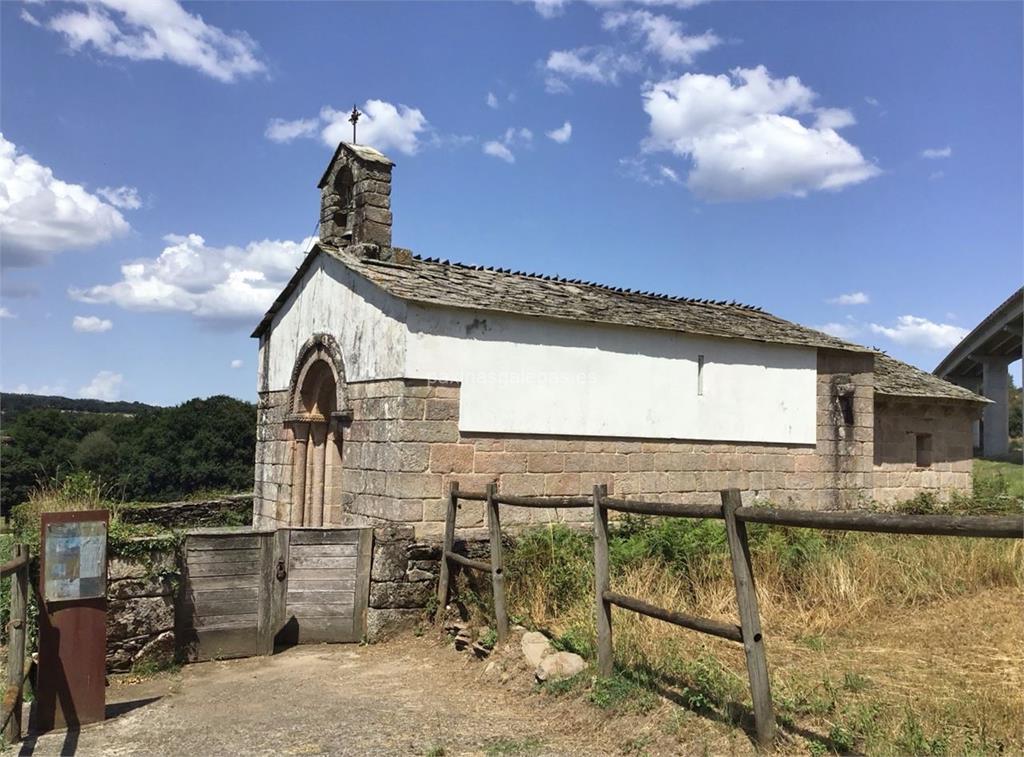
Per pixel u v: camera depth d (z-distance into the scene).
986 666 7.22
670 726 5.86
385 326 11.59
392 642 9.66
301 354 14.16
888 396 17.19
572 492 12.40
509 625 8.62
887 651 7.75
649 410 13.39
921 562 10.47
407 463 10.94
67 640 6.84
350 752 6.09
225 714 7.08
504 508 11.69
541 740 6.18
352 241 13.59
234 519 17.00
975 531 4.05
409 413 11.00
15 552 6.29
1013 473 28.22
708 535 10.63
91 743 6.38
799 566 10.11
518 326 12.02
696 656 7.22
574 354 12.58
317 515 13.93
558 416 12.33
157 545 8.52
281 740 6.39
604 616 6.89
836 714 5.94
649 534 11.02
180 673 8.48
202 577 9.00
